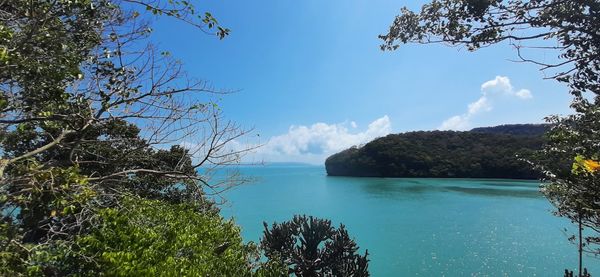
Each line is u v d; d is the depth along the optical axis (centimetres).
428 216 4594
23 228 429
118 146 888
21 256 399
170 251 571
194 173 1033
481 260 2538
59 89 482
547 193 853
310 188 8850
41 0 432
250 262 682
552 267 2336
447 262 2505
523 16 437
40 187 371
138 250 546
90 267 514
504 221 4125
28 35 395
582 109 446
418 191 7475
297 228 1078
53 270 489
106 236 566
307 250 1055
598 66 434
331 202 6084
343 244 1050
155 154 1122
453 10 480
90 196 424
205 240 674
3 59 339
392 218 4466
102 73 622
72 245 518
